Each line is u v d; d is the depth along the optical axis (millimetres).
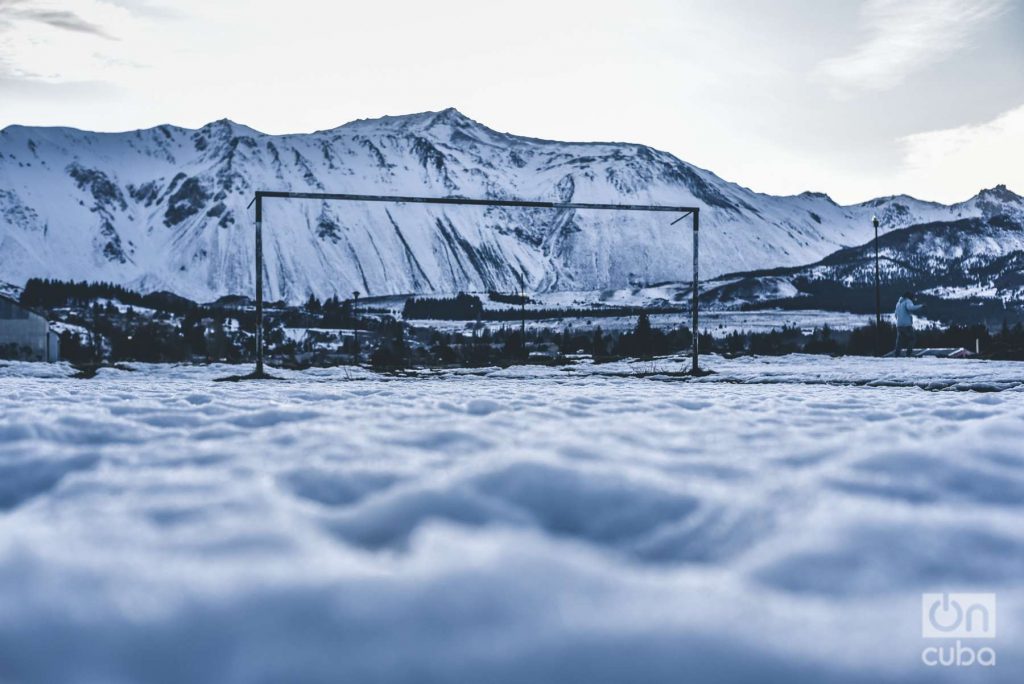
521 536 2164
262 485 2730
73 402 6383
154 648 1484
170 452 3471
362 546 2105
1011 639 1581
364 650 1479
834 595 1783
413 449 3510
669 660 1466
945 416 5539
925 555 2004
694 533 2262
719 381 16406
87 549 1988
